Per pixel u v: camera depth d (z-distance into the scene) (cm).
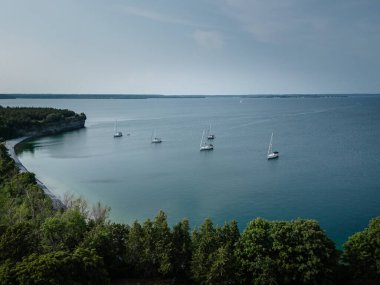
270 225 6975
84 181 16300
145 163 19962
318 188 14175
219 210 12250
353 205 12231
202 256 6531
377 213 11512
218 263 6172
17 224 6800
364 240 6662
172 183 15638
